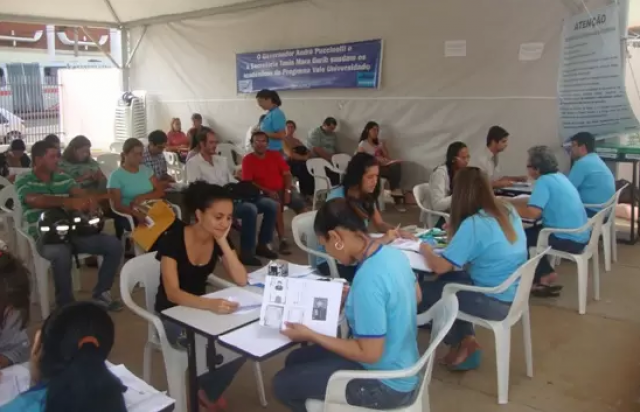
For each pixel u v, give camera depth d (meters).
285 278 1.96
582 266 3.85
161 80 9.84
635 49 5.96
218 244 2.52
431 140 6.88
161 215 3.85
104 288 3.91
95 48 13.09
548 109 5.93
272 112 6.29
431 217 4.54
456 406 2.74
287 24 8.02
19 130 10.98
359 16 7.26
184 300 2.24
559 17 5.71
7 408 1.30
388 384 1.89
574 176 4.72
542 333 3.57
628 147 5.32
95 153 9.70
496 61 6.23
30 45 12.77
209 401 2.47
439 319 2.20
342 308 2.06
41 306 3.75
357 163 3.35
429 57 6.73
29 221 3.83
